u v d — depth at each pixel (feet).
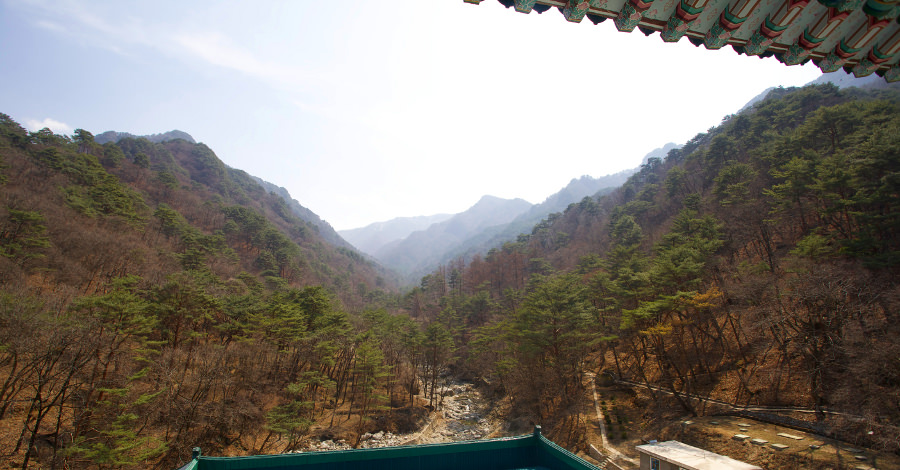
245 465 39.19
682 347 144.25
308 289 198.39
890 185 123.44
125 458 87.04
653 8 20.48
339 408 166.91
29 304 96.27
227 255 316.81
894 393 82.02
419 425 167.43
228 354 131.44
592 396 155.33
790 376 114.01
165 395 107.76
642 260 177.27
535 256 411.54
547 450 45.80
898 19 19.39
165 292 137.18
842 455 80.69
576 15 20.83
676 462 74.33
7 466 86.74
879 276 108.37
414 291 402.93
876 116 178.40
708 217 177.47
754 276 127.34
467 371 246.27
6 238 158.30
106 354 106.73
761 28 21.31
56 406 104.68
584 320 152.25
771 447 90.48
